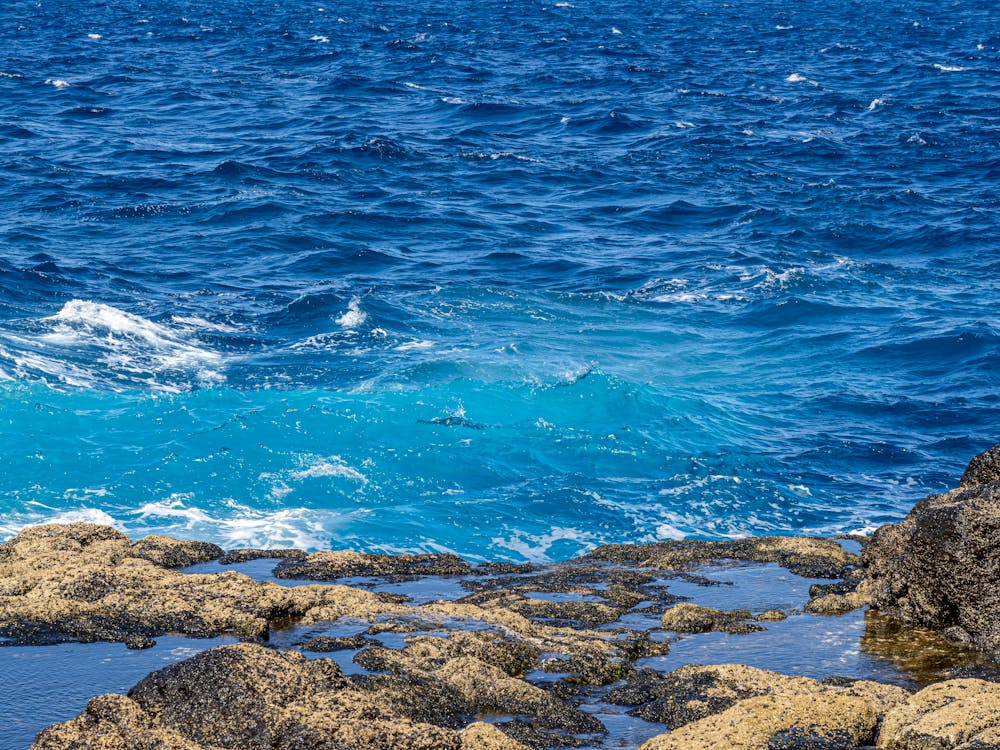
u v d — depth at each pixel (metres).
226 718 9.66
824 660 12.66
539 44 106.56
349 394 26.45
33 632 12.87
